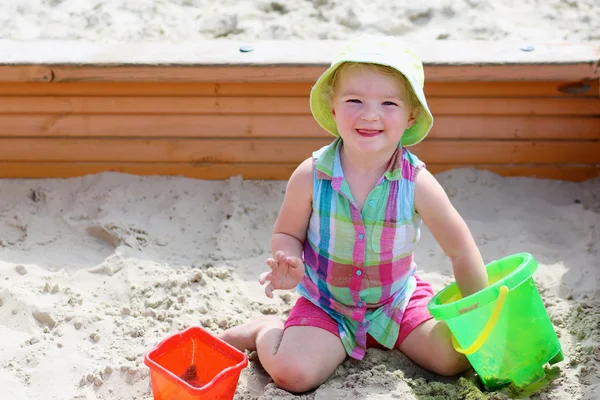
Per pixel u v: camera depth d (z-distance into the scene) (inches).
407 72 90.6
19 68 127.3
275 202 133.3
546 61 127.4
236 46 132.3
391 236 96.7
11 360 100.1
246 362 91.0
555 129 135.7
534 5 157.3
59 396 95.7
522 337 94.6
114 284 115.0
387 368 98.4
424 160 137.6
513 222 128.5
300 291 103.0
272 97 132.1
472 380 97.0
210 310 111.1
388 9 154.6
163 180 136.0
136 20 152.4
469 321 92.5
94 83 131.0
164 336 106.1
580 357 99.0
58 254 121.5
